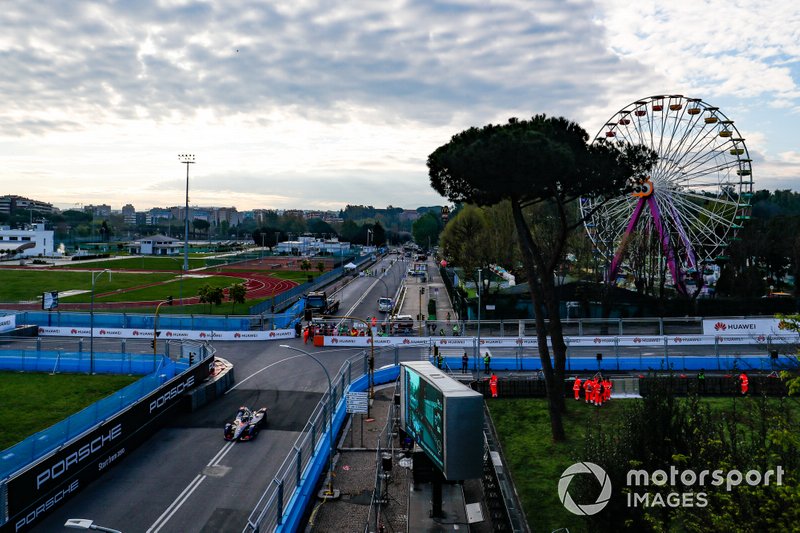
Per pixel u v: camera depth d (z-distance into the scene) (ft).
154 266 442.09
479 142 83.41
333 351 157.69
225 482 74.79
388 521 67.21
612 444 55.16
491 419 98.89
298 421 99.30
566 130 89.25
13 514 60.34
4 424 94.89
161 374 108.88
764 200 630.33
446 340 161.17
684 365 136.87
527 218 263.29
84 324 179.32
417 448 75.00
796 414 91.15
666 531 46.34
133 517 65.51
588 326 182.09
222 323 177.58
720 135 191.72
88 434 74.08
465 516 65.92
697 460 47.75
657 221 200.95
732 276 233.76
